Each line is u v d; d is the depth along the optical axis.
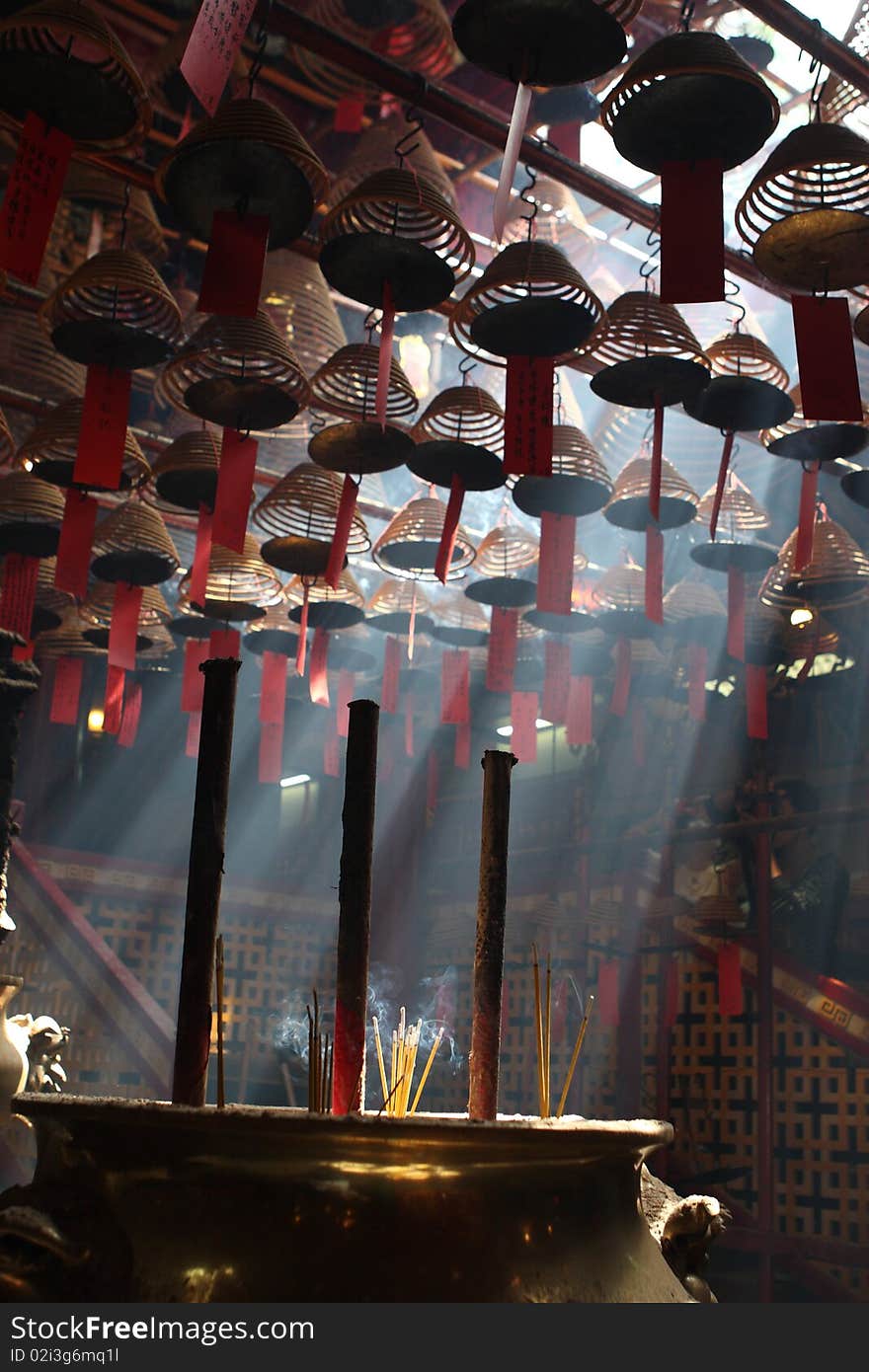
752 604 7.89
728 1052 8.53
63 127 3.23
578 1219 1.18
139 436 6.59
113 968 8.05
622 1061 9.08
